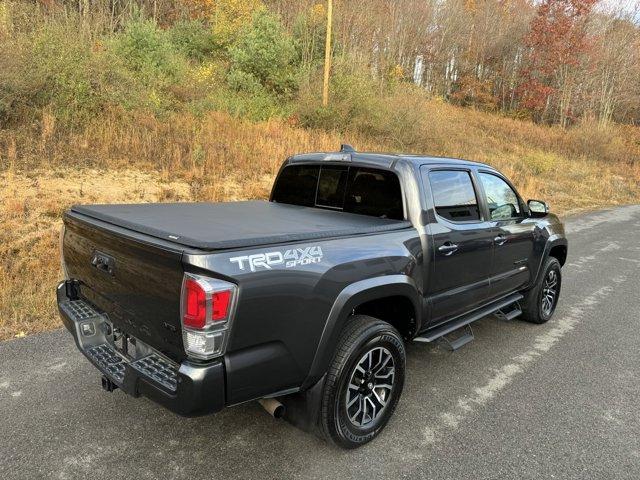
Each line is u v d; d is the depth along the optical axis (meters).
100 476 2.63
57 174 9.21
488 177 4.36
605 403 3.64
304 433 3.12
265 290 2.30
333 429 2.76
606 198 19.75
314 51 21.42
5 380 3.59
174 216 3.08
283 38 20.80
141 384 2.42
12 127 10.49
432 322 3.63
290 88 19.91
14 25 12.25
